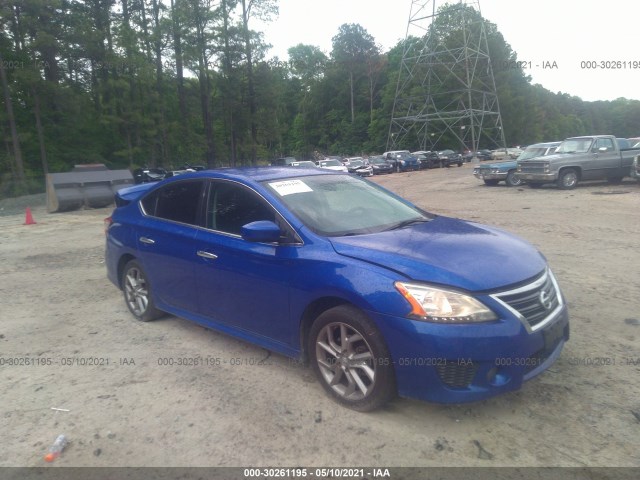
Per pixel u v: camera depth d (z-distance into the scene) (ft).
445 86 199.72
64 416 11.82
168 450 10.35
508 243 12.60
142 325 17.81
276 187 14.03
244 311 13.75
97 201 64.34
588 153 57.31
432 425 10.89
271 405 11.93
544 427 10.65
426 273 10.57
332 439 10.51
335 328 11.78
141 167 124.77
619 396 11.71
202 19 141.28
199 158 155.53
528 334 10.43
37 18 99.55
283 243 12.75
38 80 99.50
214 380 13.30
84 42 108.37
